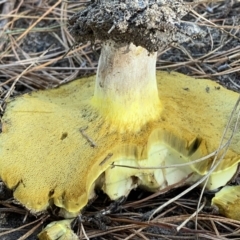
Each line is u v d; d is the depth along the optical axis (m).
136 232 0.43
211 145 0.42
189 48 0.57
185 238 0.43
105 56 0.42
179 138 0.42
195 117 0.44
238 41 0.57
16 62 0.56
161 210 0.45
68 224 0.43
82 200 0.41
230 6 0.60
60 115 0.44
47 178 0.41
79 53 0.57
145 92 0.42
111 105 0.42
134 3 0.40
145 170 0.43
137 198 0.45
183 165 0.42
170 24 0.40
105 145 0.41
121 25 0.39
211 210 0.45
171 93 0.45
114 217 0.44
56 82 0.55
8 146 0.43
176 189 0.46
